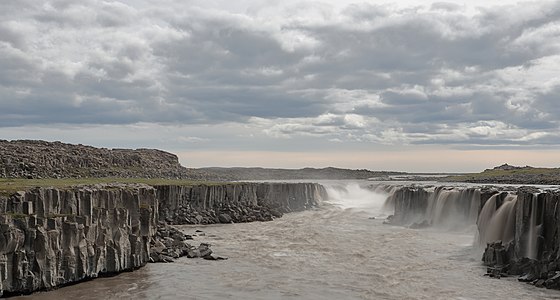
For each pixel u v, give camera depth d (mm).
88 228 56125
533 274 57344
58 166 130750
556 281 53875
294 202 153000
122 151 190500
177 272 62156
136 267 63125
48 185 62031
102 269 57938
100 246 57531
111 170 145375
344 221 117688
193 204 118625
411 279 59312
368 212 140125
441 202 104562
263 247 80250
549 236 58031
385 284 57156
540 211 59312
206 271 62906
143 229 65938
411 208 114250
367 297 52094
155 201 78562
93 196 58656
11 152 127062
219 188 126062
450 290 54375
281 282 58000
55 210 54125
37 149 138875
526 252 60562
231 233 96438
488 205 73750
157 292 53312
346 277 60406
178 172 184375
